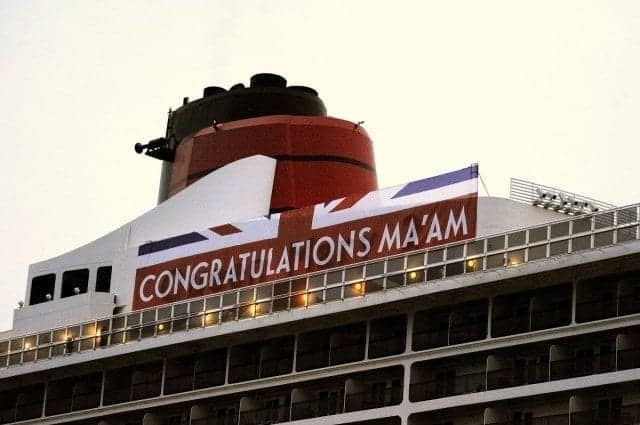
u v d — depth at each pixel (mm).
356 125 149000
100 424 136625
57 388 140250
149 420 134250
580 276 116875
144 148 154000
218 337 130375
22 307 145375
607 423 114188
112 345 136000
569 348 117562
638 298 114688
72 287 143750
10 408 142750
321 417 125250
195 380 132125
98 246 144000
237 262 134000
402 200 127438
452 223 124375
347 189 146000
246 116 149625
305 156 145875
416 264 122812
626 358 114000
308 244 130875
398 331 124188
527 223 126500
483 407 119312
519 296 119875
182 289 136250
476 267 119938
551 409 117250
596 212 120125
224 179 143250
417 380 122000
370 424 123625
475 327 120625
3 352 142125
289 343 128750
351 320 125438
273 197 144125
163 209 143750
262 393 129000
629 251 113938
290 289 128125
